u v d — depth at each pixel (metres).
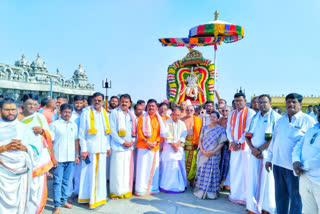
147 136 5.15
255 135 4.21
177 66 10.31
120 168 4.87
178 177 5.44
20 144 3.21
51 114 5.64
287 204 3.61
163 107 5.60
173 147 5.35
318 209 3.05
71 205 4.43
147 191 5.20
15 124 3.27
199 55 9.91
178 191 5.35
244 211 4.42
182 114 6.24
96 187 4.46
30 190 3.52
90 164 4.46
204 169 5.15
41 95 26.28
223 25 7.16
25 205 3.34
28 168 3.34
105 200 4.62
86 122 4.45
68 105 4.32
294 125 3.44
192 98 10.14
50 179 6.23
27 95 3.70
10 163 3.19
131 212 4.26
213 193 5.04
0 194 3.13
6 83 20.97
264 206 4.09
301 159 3.15
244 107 4.79
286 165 3.49
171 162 5.40
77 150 4.52
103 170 4.58
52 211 4.28
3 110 3.15
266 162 3.83
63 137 4.21
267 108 4.14
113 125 4.83
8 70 21.72
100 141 4.48
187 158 5.93
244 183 4.71
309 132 3.11
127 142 4.91
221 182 5.67
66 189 4.34
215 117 5.20
